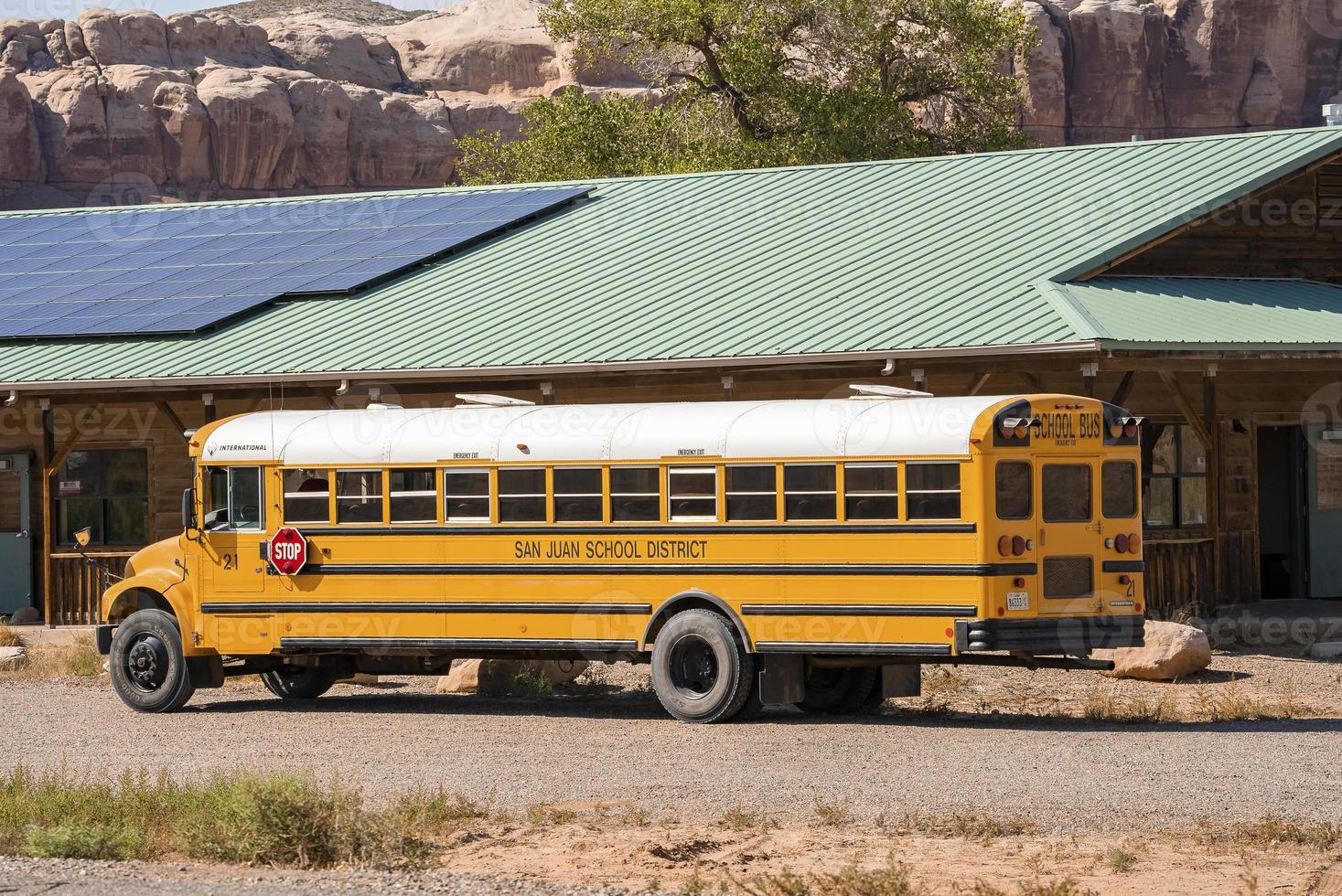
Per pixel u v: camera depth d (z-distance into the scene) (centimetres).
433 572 2652
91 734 2534
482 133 8925
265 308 4197
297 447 2734
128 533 4372
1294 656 3222
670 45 8500
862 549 2388
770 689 2472
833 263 3838
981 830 1739
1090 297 3400
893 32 8538
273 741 2417
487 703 2858
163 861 1688
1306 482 4084
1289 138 3984
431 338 3806
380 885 1525
